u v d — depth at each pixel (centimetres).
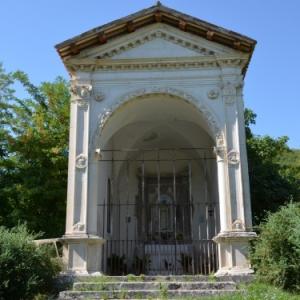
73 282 1351
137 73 1712
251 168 2239
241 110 1652
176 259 1892
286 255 1253
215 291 1205
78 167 1600
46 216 2152
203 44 1727
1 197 2095
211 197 2189
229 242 1493
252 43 1672
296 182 2395
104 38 1722
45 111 2428
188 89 1689
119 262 1972
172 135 2255
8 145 2167
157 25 1759
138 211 2361
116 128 1862
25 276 1223
